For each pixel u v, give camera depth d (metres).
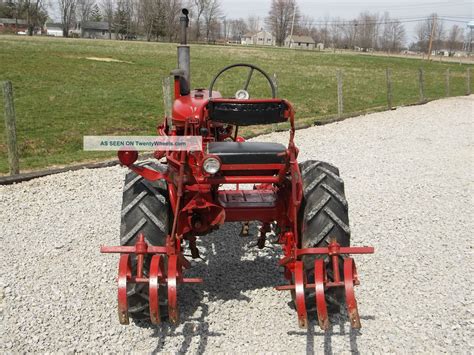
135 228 3.55
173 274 3.23
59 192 6.93
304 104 17.97
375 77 28.86
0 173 7.96
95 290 4.30
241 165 3.54
